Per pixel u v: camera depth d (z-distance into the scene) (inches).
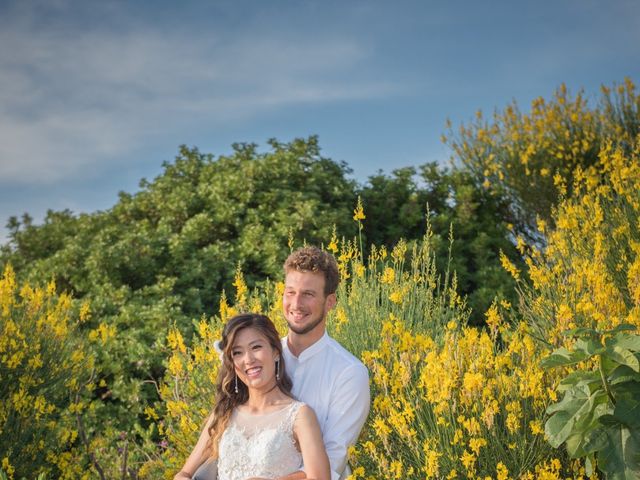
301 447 93.3
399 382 121.6
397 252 180.1
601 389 109.6
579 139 342.3
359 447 125.3
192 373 156.6
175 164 374.3
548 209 339.9
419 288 179.2
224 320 156.5
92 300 270.1
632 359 103.7
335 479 94.4
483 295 279.7
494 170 346.0
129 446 195.3
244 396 101.8
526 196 341.7
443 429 117.3
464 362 128.0
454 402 116.8
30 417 168.7
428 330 159.6
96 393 243.3
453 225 331.9
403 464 121.2
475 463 116.6
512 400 119.6
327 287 99.7
